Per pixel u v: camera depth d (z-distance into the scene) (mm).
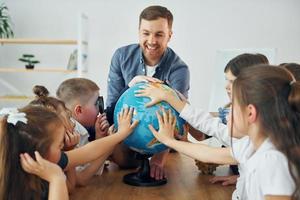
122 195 1232
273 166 943
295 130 963
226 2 4434
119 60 2039
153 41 1779
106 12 4484
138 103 1254
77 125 1454
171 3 4461
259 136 1019
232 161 1268
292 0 4406
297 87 972
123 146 1481
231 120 1101
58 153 1124
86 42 4328
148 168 1343
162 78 1974
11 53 4590
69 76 4613
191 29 4488
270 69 1026
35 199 1048
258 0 4422
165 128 1247
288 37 4453
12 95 4590
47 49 4574
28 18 4523
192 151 1284
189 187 1325
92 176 1405
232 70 1408
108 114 1495
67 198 1044
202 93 4559
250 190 1025
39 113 1084
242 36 4473
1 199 1013
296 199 920
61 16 4512
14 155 1019
